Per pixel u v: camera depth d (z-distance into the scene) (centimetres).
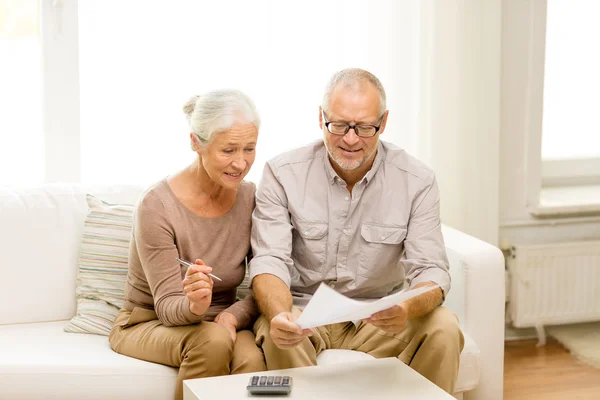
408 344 232
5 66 297
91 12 292
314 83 312
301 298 253
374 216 249
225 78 305
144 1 295
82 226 267
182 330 223
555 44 363
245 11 303
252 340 232
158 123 302
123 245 259
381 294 258
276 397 188
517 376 327
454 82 322
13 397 220
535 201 353
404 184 249
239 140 225
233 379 198
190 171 239
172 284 228
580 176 376
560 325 374
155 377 223
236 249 244
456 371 226
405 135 322
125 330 237
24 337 245
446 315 229
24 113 301
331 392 191
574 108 371
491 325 264
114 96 298
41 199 266
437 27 317
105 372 222
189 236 235
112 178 303
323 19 309
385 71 317
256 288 232
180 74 301
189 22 299
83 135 299
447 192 330
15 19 296
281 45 307
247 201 248
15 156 303
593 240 361
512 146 348
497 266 263
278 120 312
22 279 258
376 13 312
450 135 326
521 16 339
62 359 226
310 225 248
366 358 237
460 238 277
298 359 220
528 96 346
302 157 253
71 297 262
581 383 321
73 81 295
